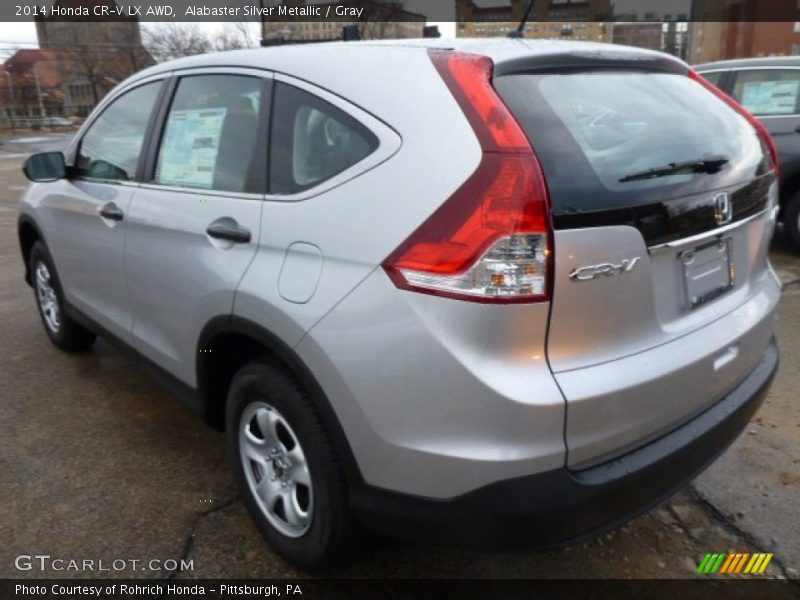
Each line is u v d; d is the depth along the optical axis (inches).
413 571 93.6
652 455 75.6
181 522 103.3
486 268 65.3
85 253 132.0
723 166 85.0
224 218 91.8
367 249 72.2
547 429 66.9
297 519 89.3
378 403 71.8
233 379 93.9
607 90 82.5
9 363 162.4
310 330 76.1
